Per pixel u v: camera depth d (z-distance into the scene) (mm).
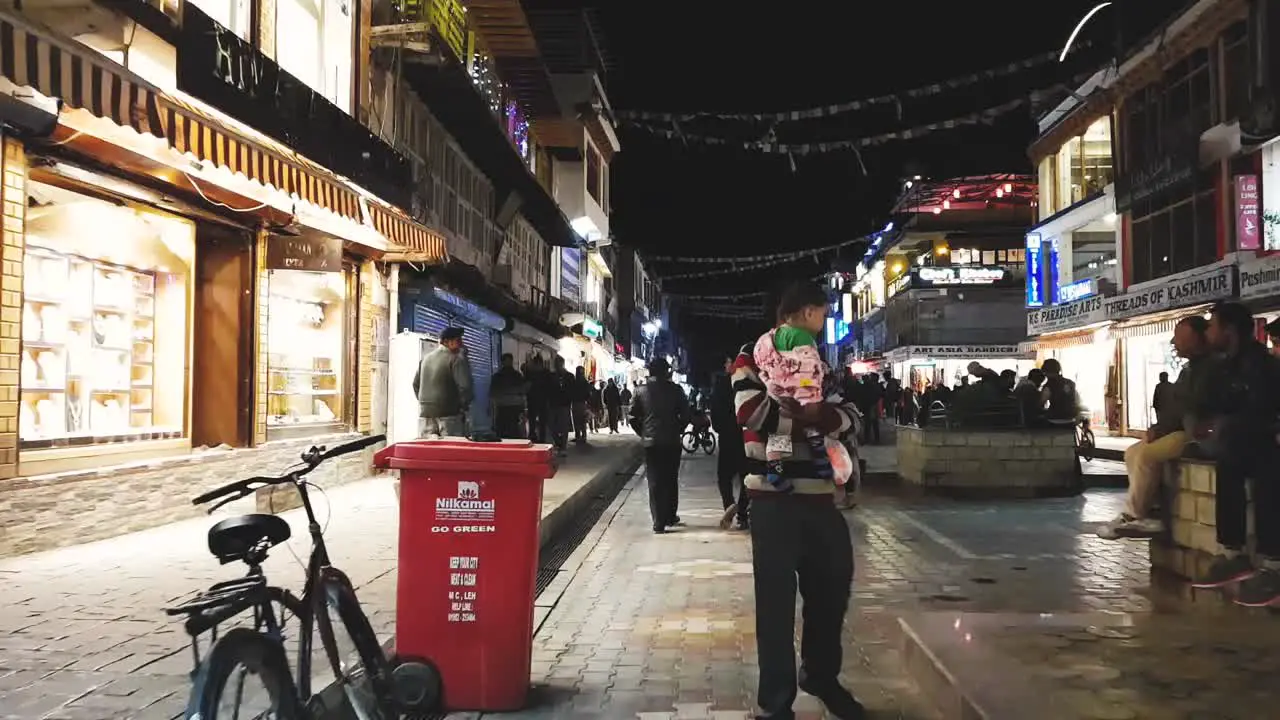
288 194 8922
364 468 13484
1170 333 23656
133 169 8516
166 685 4461
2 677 4551
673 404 10492
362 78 13797
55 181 7980
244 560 3332
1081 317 28359
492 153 21297
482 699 4512
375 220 11078
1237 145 20484
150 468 8781
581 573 8141
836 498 4402
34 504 7441
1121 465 18609
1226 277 20094
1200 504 6461
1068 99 29359
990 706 3877
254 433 10617
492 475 4562
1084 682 4211
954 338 41781
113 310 9070
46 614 5676
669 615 6582
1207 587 6180
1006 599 6824
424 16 14867
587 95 31250
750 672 5199
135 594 6172
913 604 6711
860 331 64562
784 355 4293
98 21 7617
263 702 3197
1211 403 6191
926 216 44562
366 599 6191
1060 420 13914
